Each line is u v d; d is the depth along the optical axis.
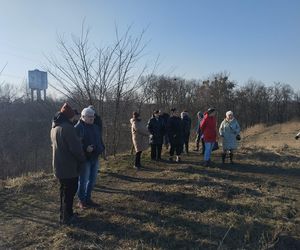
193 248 3.60
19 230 4.08
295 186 5.96
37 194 5.38
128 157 8.44
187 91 28.73
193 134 13.91
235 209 4.62
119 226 4.07
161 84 17.31
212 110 7.45
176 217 4.33
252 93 43.09
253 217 4.35
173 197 5.09
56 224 4.22
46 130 18.12
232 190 5.46
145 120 10.82
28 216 4.51
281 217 4.43
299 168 7.34
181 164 7.63
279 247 3.76
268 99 44.50
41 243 3.74
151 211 4.53
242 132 27.31
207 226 4.08
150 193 5.28
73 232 3.89
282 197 5.27
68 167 4.04
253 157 8.53
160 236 3.82
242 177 6.45
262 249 3.65
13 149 17.86
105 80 9.09
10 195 5.33
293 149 10.12
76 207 4.73
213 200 4.96
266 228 4.09
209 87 35.62
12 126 18.48
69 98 9.02
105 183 6.02
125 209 4.62
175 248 3.60
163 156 8.65
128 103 9.73
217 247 3.65
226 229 4.01
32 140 18.12
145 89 10.29
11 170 16.77
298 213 4.63
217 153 9.14
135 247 3.59
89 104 8.92
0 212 4.65
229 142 7.65
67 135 3.97
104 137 9.30
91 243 3.68
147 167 7.29
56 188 5.67
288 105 45.38
